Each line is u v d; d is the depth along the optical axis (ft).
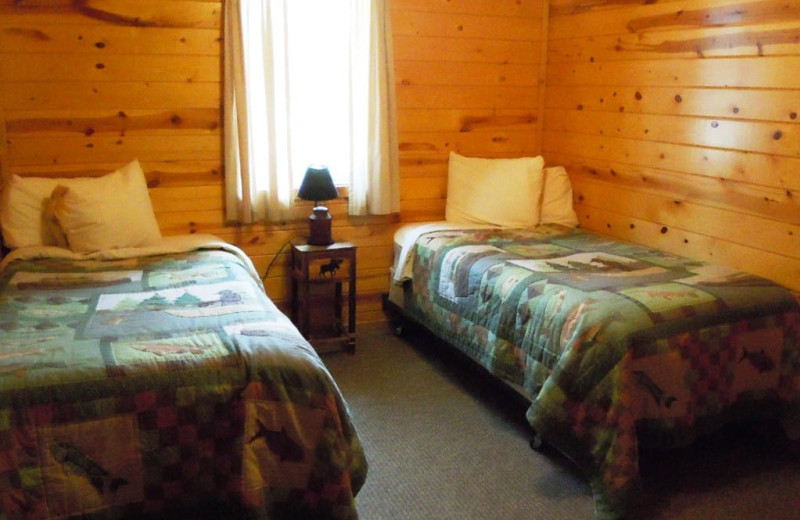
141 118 10.84
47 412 5.66
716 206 9.95
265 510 6.23
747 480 8.03
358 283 12.78
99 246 9.74
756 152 9.25
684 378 7.68
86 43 10.36
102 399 5.80
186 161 11.20
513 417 9.54
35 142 10.42
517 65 13.19
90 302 7.75
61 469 5.71
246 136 11.09
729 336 7.98
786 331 8.38
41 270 8.98
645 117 11.09
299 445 6.30
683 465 8.31
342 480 6.36
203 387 6.06
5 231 9.78
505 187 12.39
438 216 13.16
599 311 7.65
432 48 12.43
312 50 11.59
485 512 7.42
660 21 10.63
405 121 12.51
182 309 7.52
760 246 9.35
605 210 12.18
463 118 12.96
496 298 9.18
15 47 10.07
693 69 10.12
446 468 8.25
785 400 8.41
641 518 7.29
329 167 12.02
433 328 10.89
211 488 6.17
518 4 12.93
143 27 10.57
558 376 7.58
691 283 8.58
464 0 12.48
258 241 11.88
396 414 9.57
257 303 7.81
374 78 11.71
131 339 6.57
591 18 12.07
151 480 6.00
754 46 9.14
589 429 7.40
